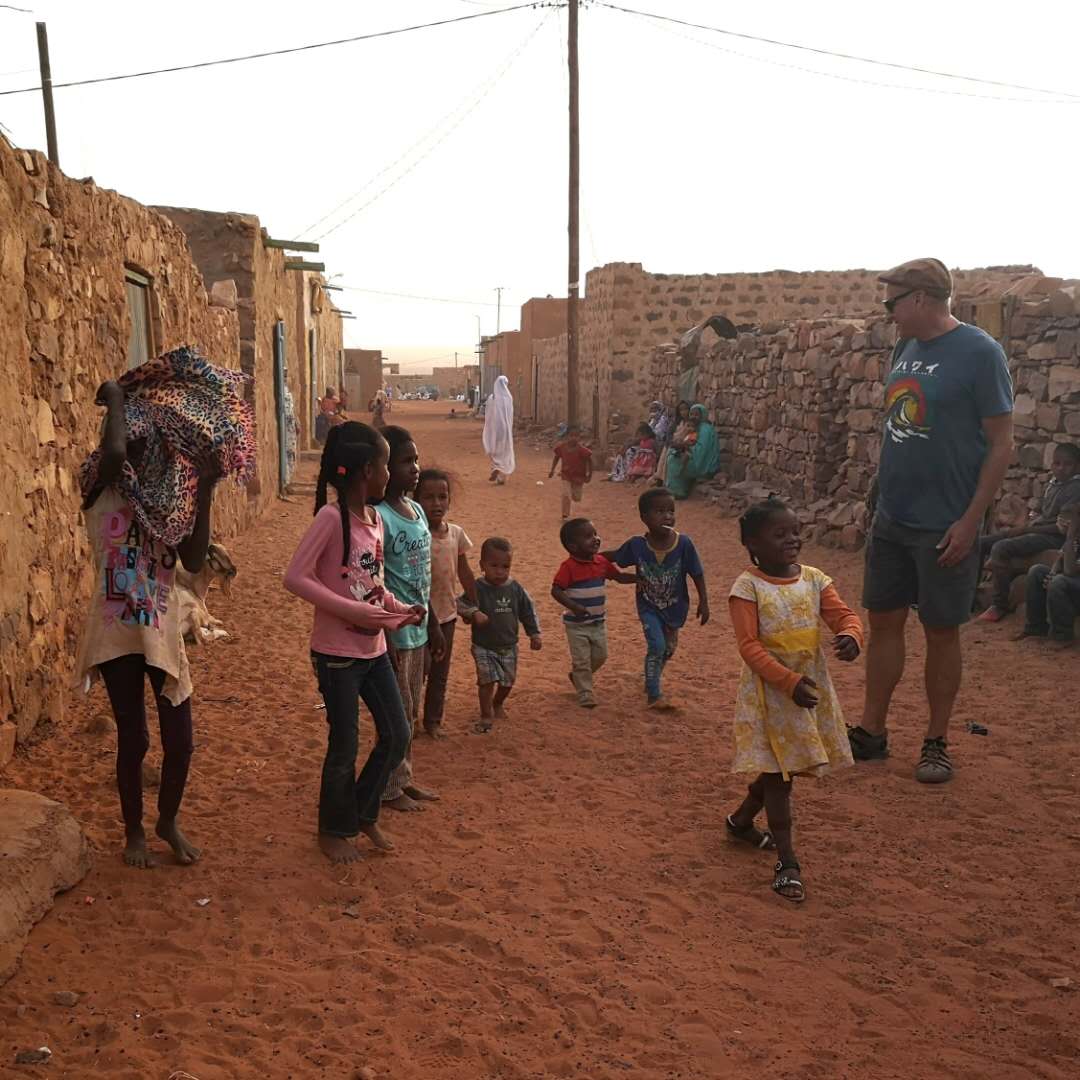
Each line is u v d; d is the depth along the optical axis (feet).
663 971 12.20
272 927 13.01
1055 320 30.81
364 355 211.00
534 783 18.08
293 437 70.85
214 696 22.58
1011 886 14.33
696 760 19.22
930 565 18.15
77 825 14.15
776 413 52.65
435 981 11.93
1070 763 18.72
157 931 12.83
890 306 18.89
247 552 41.32
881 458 19.19
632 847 15.56
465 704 22.77
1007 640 27.09
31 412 19.80
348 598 14.47
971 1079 10.32
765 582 14.49
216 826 15.85
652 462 69.82
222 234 49.37
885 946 12.78
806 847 15.58
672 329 88.07
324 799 14.83
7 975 11.50
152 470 13.32
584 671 22.44
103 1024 10.85
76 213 23.40
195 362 13.97
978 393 17.99
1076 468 28.40
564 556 42.39
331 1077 10.18
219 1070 10.20
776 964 12.40
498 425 69.31
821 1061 10.59
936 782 17.98
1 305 18.42
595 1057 10.59
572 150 73.92
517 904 13.71
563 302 138.10
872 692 19.25
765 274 87.76
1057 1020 11.28
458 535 19.88
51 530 20.70
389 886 14.21
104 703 21.56
